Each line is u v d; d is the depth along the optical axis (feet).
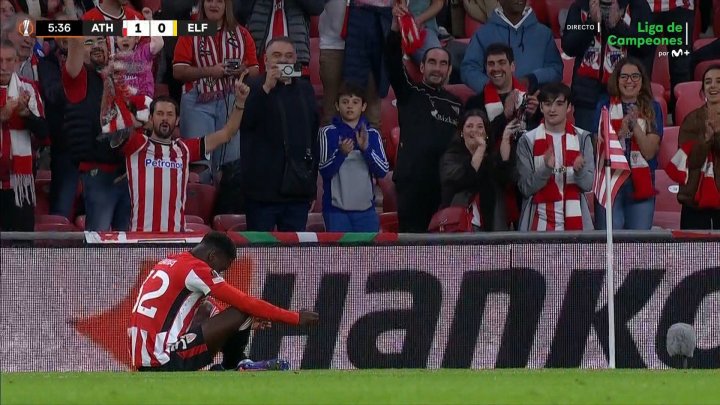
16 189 112.57
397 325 104.83
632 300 104.78
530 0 151.02
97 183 114.11
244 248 103.55
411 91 120.47
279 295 103.91
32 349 102.78
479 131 113.60
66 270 103.14
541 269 104.63
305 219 118.42
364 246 104.73
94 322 103.40
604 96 128.67
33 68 118.52
